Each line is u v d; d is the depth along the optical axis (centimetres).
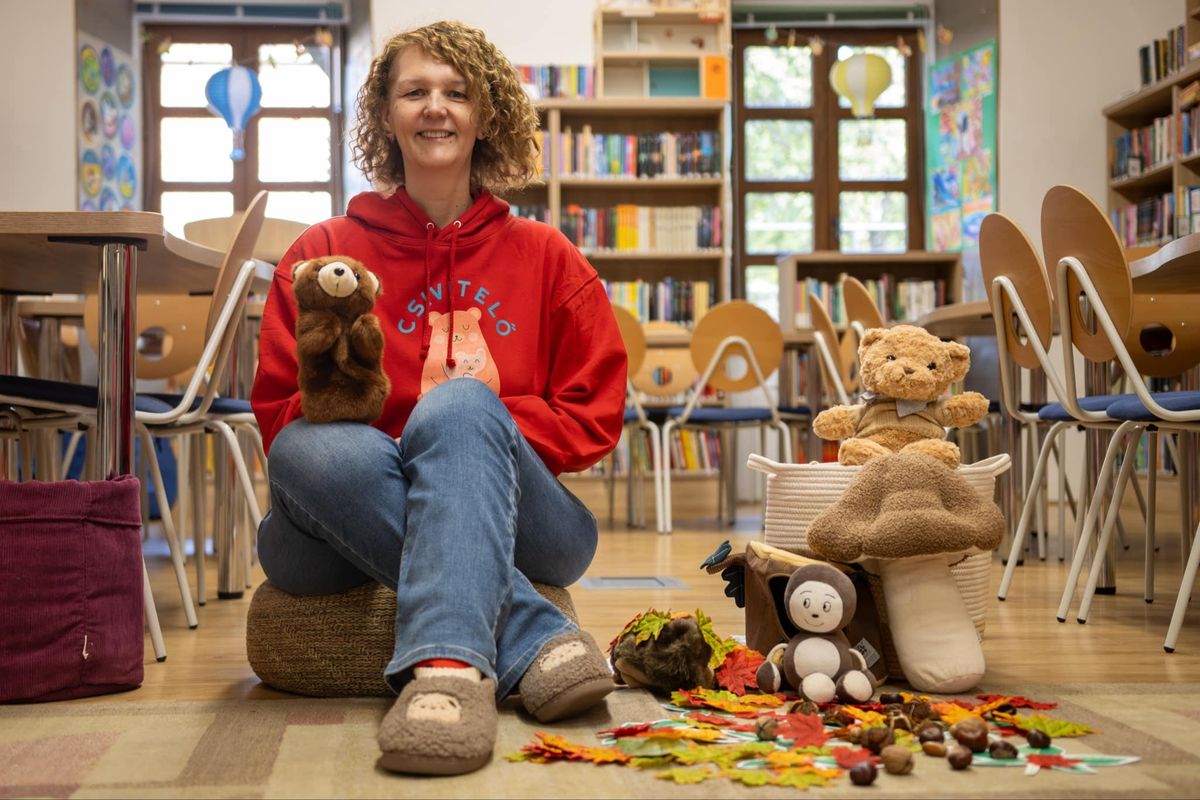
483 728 125
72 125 601
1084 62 609
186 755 132
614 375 177
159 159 689
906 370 188
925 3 683
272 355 169
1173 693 163
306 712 155
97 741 139
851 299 375
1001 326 273
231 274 221
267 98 695
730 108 667
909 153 691
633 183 606
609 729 139
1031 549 371
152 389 579
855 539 163
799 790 116
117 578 171
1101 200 607
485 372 173
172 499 497
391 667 133
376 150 190
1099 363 298
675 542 416
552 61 628
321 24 691
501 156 192
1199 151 519
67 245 189
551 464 168
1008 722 140
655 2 628
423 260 178
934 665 162
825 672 154
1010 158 611
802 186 691
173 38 689
